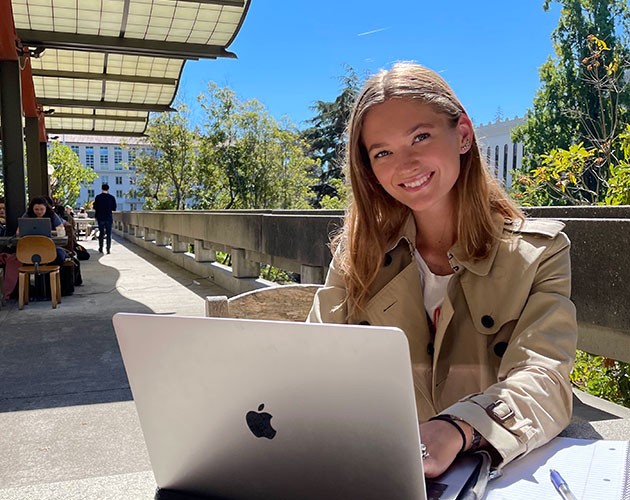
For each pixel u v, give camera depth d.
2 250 6.91
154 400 0.88
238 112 24.56
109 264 11.41
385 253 1.38
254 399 0.82
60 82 11.45
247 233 6.33
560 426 1.01
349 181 1.42
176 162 25.36
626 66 6.44
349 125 1.38
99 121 15.21
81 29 8.29
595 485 0.86
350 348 0.72
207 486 0.92
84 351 4.63
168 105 12.98
